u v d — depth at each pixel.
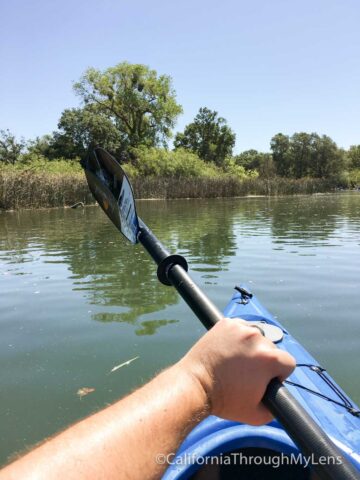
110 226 13.16
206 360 0.69
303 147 64.25
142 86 39.88
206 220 14.86
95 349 3.94
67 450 0.55
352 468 0.65
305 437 0.66
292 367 0.71
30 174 22.75
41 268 7.25
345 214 17.19
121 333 4.29
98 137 39.44
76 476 0.53
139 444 0.58
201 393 0.66
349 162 69.38
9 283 6.32
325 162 63.62
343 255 8.02
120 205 1.35
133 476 0.56
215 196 34.47
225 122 53.41
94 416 0.62
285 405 0.68
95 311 4.95
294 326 4.43
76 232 11.87
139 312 4.89
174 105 40.12
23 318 4.79
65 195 23.70
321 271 6.73
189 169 36.81
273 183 40.00
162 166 35.91
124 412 0.61
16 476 0.52
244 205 23.72
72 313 4.90
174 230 11.97
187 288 1.02
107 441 0.57
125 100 39.31
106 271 6.91
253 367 0.68
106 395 3.18
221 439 1.53
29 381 3.39
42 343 4.10
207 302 0.97
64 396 3.18
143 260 7.69
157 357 3.76
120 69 39.22
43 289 5.94
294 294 5.52
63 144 40.44
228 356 0.69
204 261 7.59
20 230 12.77
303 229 12.07
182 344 4.01
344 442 1.73
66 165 33.00
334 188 51.44
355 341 4.02
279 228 12.33
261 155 68.44
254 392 0.68
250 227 12.62
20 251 8.98
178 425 0.62
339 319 4.59
